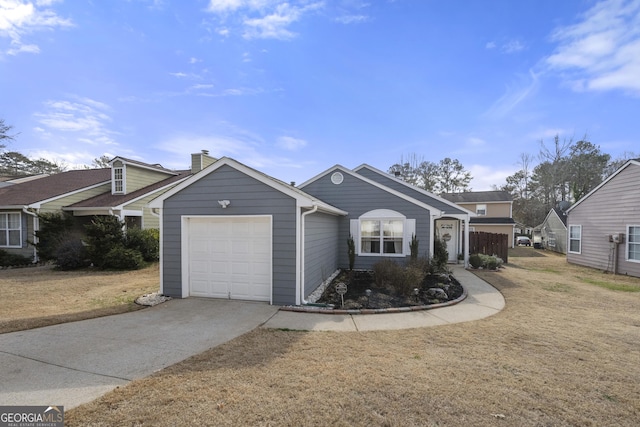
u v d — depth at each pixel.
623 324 5.56
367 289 8.35
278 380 3.37
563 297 7.81
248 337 4.82
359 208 12.10
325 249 9.65
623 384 3.34
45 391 3.14
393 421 2.64
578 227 15.10
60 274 11.08
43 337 4.77
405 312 6.39
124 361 3.91
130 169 16.33
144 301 7.16
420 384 3.29
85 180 17.39
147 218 15.62
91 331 5.09
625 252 12.03
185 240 7.62
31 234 14.05
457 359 3.99
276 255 7.00
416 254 10.59
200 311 6.39
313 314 6.21
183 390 3.14
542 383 3.35
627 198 12.03
